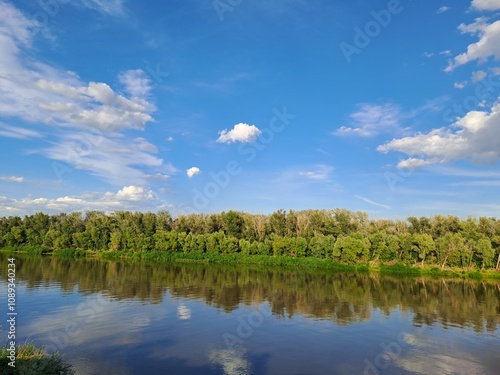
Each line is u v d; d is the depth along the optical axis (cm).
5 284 5919
